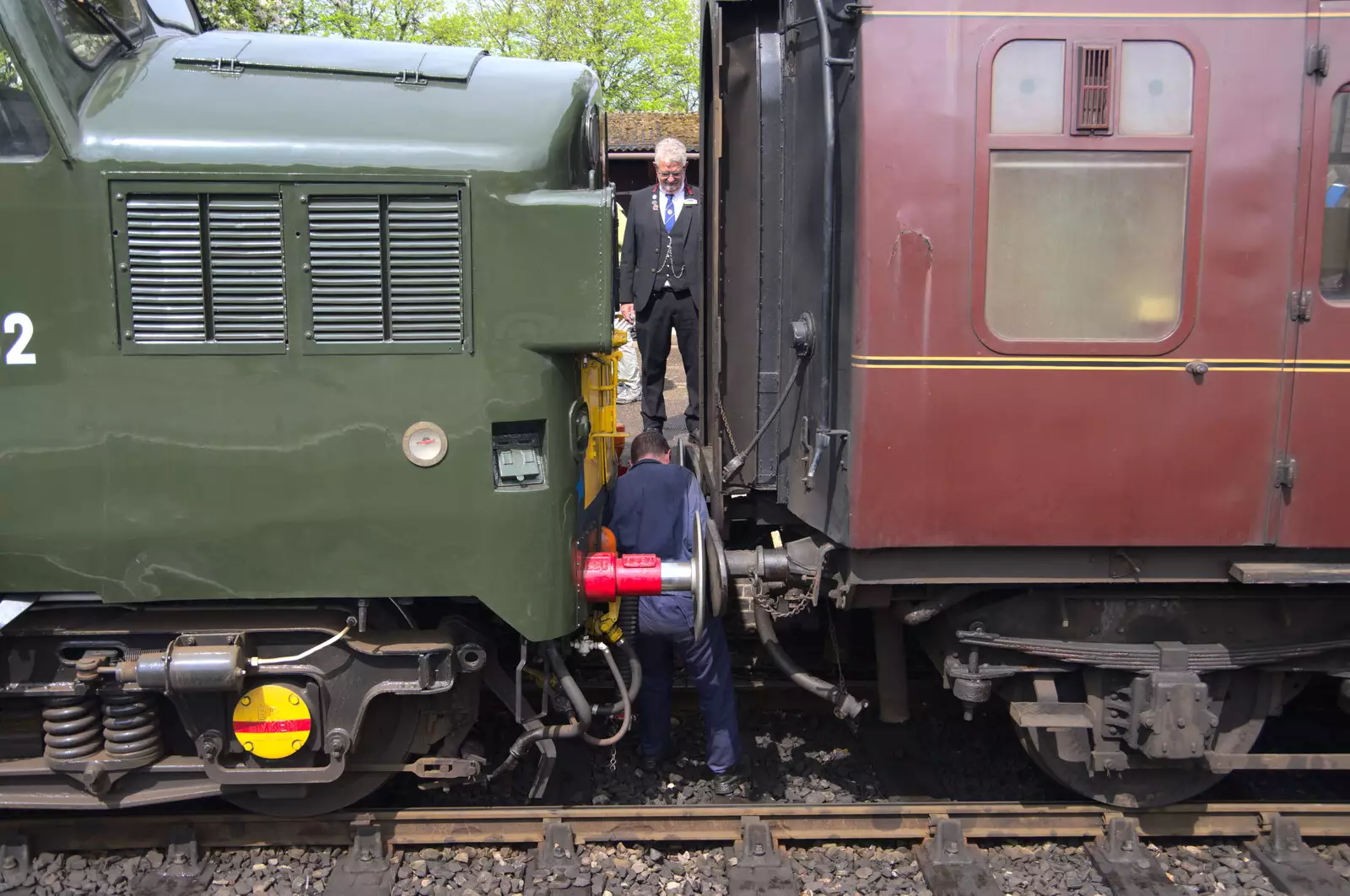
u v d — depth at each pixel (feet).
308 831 10.53
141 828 10.42
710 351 13.67
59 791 9.75
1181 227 9.43
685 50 70.49
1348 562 9.94
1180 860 10.78
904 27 9.22
